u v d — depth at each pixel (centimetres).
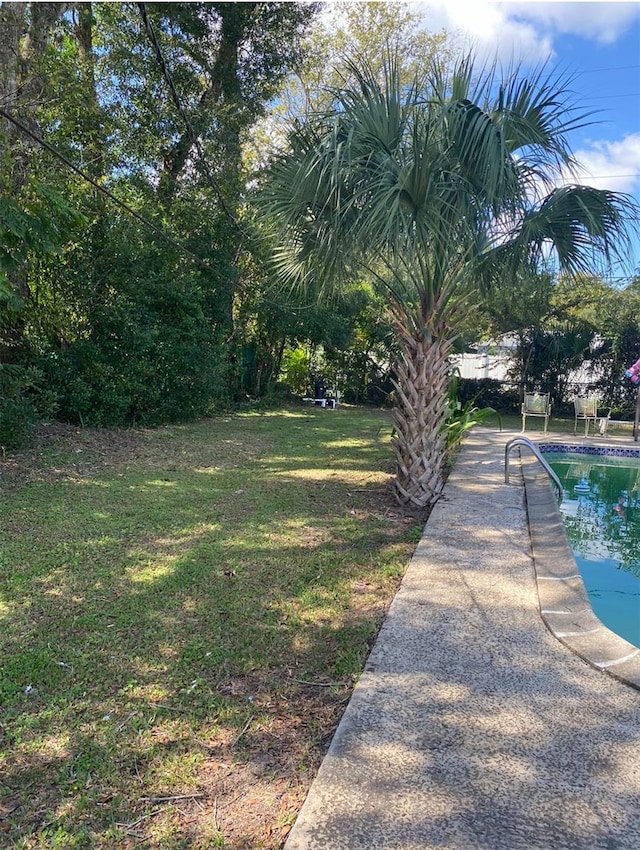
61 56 1016
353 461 807
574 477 850
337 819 169
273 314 1480
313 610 325
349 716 221
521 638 286
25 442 766
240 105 1252
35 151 874
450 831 164
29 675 253
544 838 162
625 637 344
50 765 198
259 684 250
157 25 1154
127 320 952
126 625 304
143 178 1112
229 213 1168
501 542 441
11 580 360
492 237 496
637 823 168
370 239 443
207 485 637
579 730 212
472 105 445
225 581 366
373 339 1777
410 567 388
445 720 218
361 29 1834
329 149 446
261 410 1473
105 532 462
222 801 182
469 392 1684
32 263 857
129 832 170
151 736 214
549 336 1602
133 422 1033
